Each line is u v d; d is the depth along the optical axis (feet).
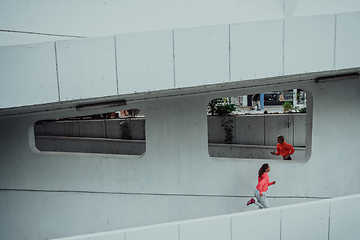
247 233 13.50
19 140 22.13
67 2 18.44
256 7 20.33
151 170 22.33
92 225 23.07
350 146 23.13
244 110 42.06
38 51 12.69
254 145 33.19
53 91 13.01
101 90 13.33
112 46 13.16
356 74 21.79
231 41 13.80
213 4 19.94
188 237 12.89
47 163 22.41
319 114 22.33
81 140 36.86
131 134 35.91
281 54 14.32
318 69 14.79
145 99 21.30
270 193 22.95
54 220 23.11
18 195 22.91
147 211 22.81
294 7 20.59
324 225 14.33
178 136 21.99
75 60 13.02
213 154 32.96
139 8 19.26
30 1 18.10
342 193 23.54
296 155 32.12
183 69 13.69
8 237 23.40
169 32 13.39
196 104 21.68
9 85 12.68
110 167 22.34
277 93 48.26
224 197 22.88
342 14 14.61
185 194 22.67
